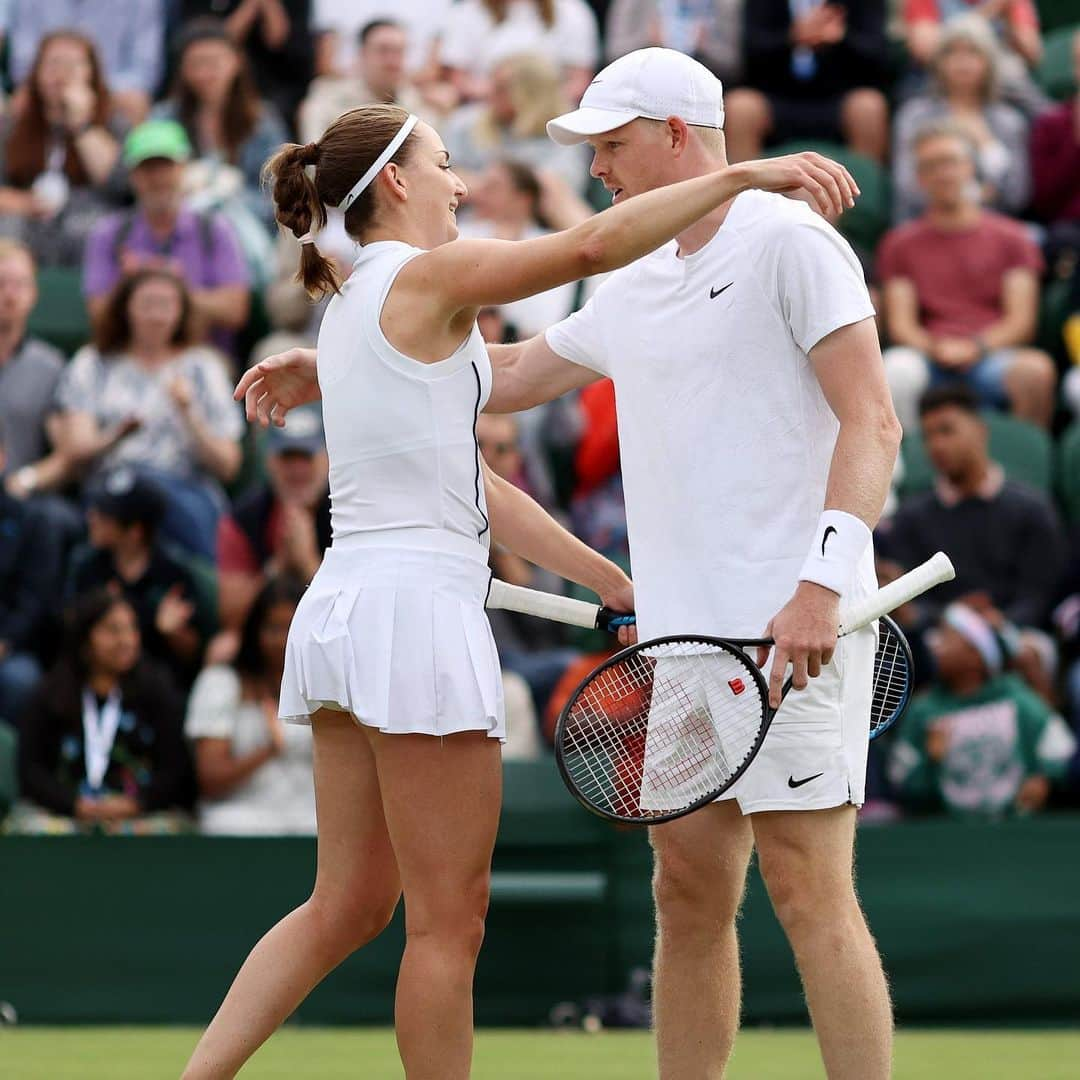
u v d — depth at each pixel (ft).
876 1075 41.45
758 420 42.96
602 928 81.82
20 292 103.45
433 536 40.98
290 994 41.98
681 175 44.04
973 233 107.76
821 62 119.44
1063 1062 68.54
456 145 115.65
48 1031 79.20
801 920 42.19
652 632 44.65
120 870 81.82
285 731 85.46
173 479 96.17
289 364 46.70
